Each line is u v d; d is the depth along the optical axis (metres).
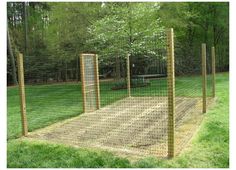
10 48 18.23
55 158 4.85
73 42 16.62
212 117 7.23
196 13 21.28
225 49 25.34
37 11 24.48
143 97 10.87
